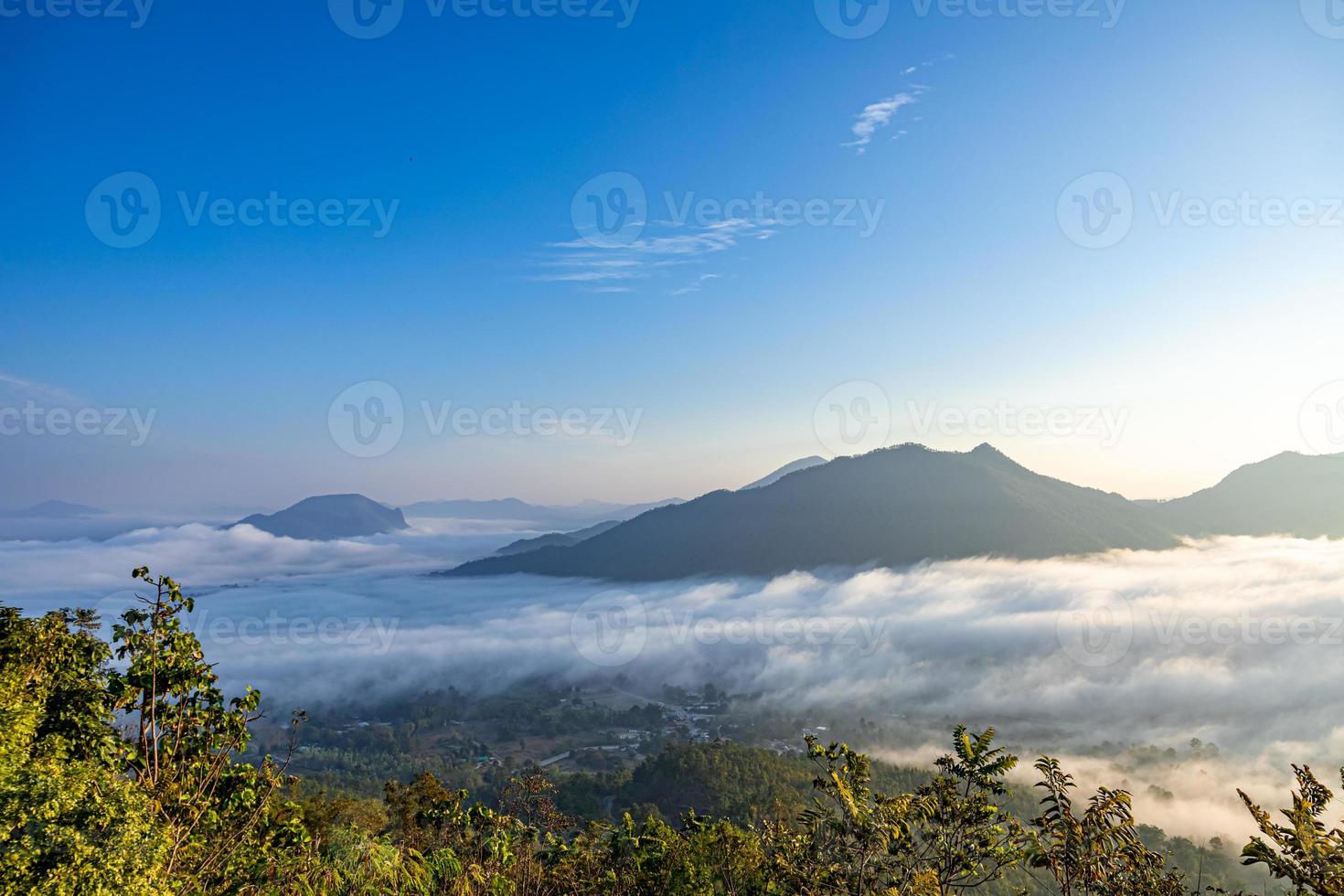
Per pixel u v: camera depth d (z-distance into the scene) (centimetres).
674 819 6656
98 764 604
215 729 682
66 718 641
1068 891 631
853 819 764
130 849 483
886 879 741
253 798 661
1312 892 485
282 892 631
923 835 746
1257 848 505
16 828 467
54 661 766
